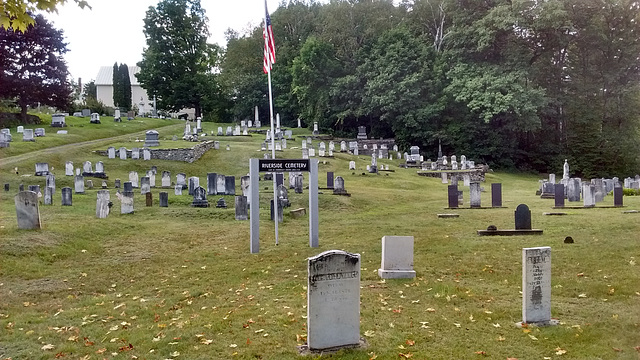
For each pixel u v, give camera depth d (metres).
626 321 8.30
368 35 66.06
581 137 57.47
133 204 21.03
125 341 7.76
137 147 38.19
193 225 18.19
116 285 11.33
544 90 52.78
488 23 54.75
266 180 31.09
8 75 48.44
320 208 22.89
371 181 34.03
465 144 58.06
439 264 12.33
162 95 76.19
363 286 10.57
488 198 27.80
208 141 42.03
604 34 55.88
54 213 18.81
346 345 7.42
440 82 58.59
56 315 9.16
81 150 36.41
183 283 11.28
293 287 10.62
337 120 66.12
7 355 7.27
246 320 8.54
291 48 74.94
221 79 78.44
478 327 8.22
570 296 9.82
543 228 16.16
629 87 55.06
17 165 29.89
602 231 15.25
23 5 9.73
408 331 8.04
